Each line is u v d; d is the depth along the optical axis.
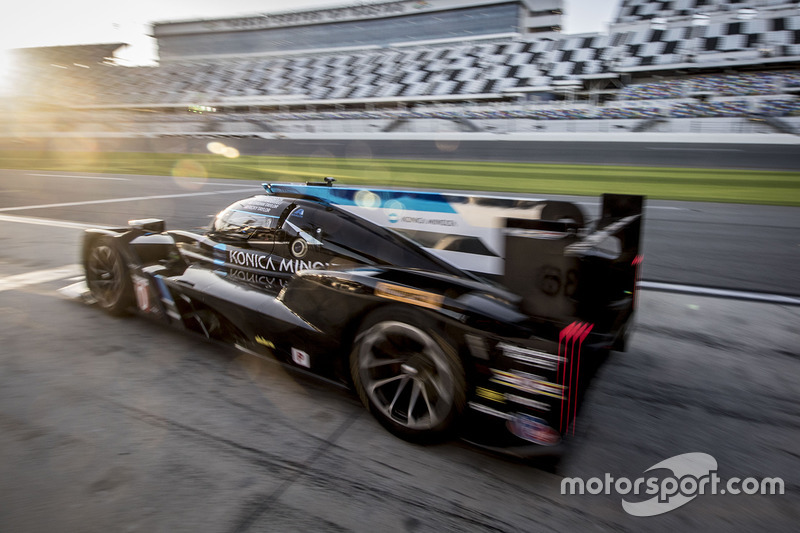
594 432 2.24
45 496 1.72
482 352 1.83
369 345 2.10
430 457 2.00
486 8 51.28
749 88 31.28
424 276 2.24
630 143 20.86
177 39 65.31
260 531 1.60
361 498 1.76
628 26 39.75
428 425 2.01
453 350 1.87
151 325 3.21
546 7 53.88
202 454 1.96
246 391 2.44
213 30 62.75
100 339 2.98
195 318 2.84
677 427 2.29
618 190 10.43
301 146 23.92
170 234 3.59
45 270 4.46
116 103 56.84
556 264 1.96
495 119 28.61
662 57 35.72
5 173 14.27
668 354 3.05
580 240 2.12
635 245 2.71
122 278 3.19
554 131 27.22
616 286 2.75
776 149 17.27
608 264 2.62
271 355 2.52
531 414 1.79
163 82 58.03
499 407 1.85
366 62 51.41
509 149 20.08
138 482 1.79
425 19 53.59
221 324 2.69
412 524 1.66
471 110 33.22
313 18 57.81
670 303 3.97
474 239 3.22
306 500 1.74
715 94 31.61
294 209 2.89
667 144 20.05
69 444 1.99
